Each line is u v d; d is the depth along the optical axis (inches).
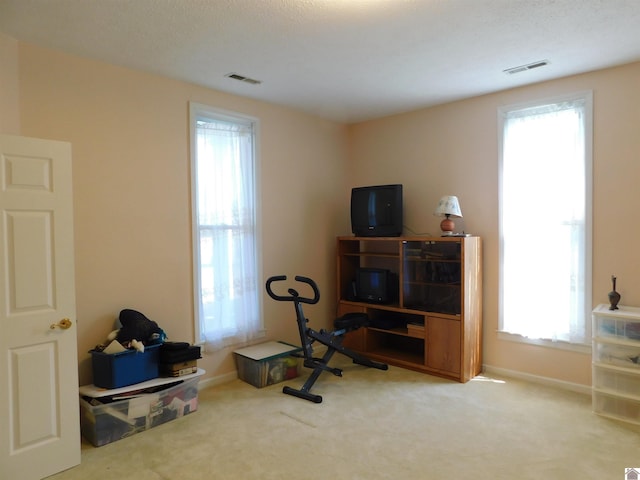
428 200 173.2
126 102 126.7
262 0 88.8
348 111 177.2
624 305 128.1
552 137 140.3
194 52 116.0
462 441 106.7
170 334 136.9
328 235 191.0
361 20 98.2
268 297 166.7
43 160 92.4
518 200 147.6
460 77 137.0
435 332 153.7
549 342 142.7
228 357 153.1
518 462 97.0
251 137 160.4
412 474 92.4
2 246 86.9
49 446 92.7
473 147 159.2
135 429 112.2
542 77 137.2
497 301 154.4
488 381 148.2
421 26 101.3
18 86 106.9
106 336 122.0
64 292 95.3
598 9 93.9
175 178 138.0
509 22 99.8
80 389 111.2
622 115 127.3
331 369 150.6
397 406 128.3
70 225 96.3
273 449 103.8
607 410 120.3
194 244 142.5
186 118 140.9
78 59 117.3
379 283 172.1
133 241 128.2
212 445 106.0
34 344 91.0
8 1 88.3
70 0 88.4
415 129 176.2
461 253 146.1
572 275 136.9
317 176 185.9
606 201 130.5
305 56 119.3
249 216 158.6
